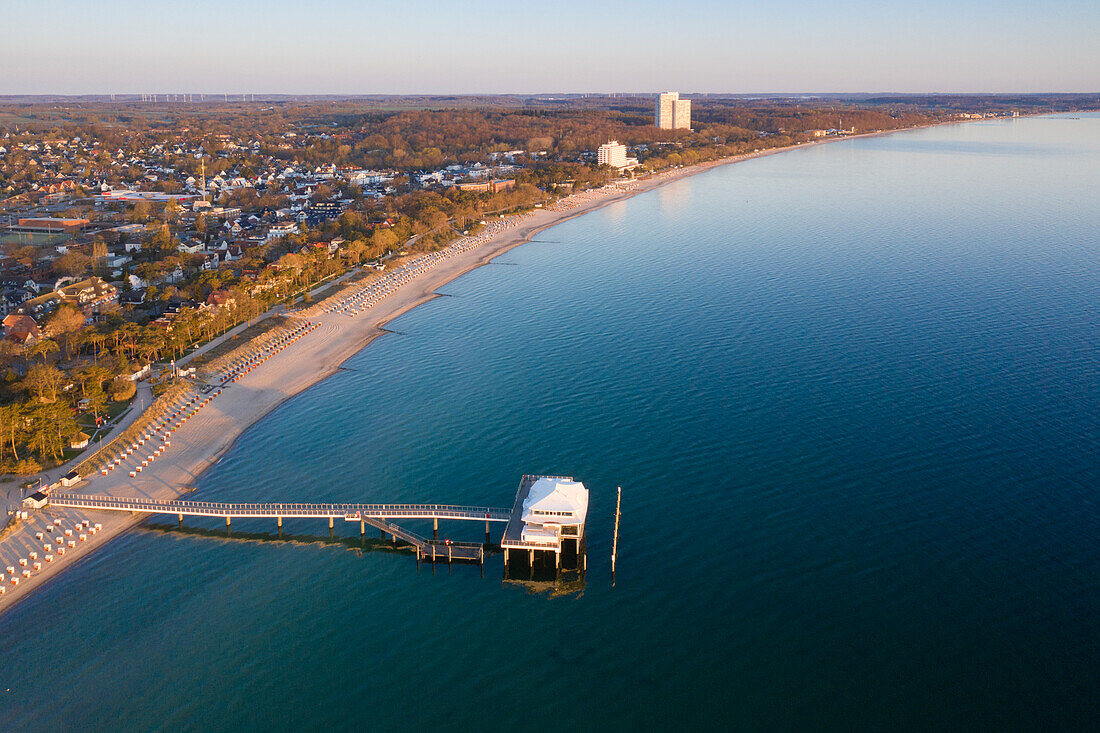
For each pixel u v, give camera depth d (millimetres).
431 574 145125
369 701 116312
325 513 156000
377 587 141500
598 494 162875
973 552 140875
